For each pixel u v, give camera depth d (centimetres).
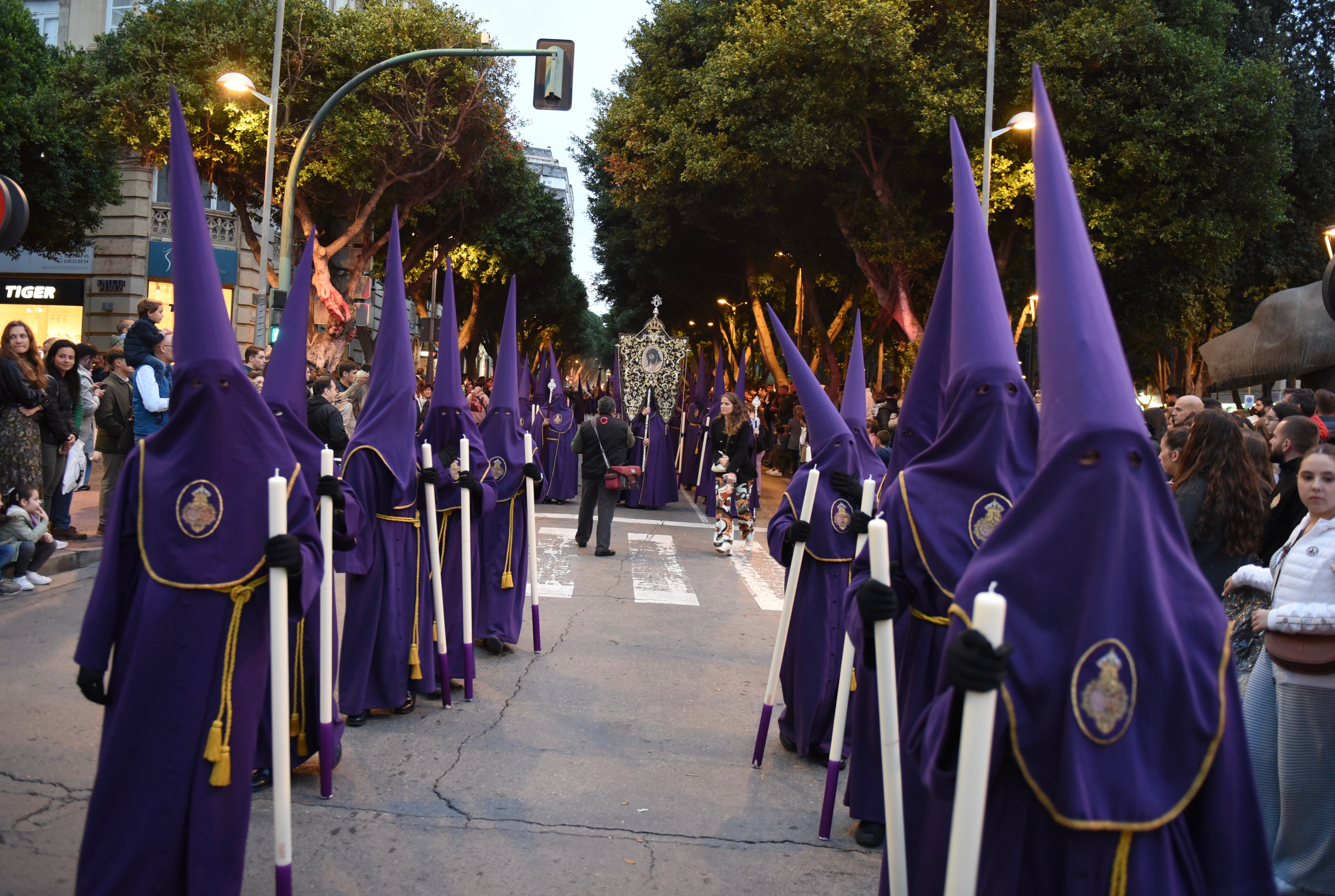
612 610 886
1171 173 1756
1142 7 1748
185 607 307
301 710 462
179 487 314
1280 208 1880
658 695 641
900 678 368
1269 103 1903
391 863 393
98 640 306
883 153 2033
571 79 1377
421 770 491
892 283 2109
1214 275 2103
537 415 1814
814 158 1873
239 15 1948
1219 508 464
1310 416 827
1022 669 214
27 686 567
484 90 2073
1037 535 220
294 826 420
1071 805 207
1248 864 215
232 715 308
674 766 519
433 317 2189
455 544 659
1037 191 240
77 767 464
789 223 2408
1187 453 482
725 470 1253
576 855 410
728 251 3091
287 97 1880
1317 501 398
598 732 563
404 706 568
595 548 1228
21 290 2852
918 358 419
